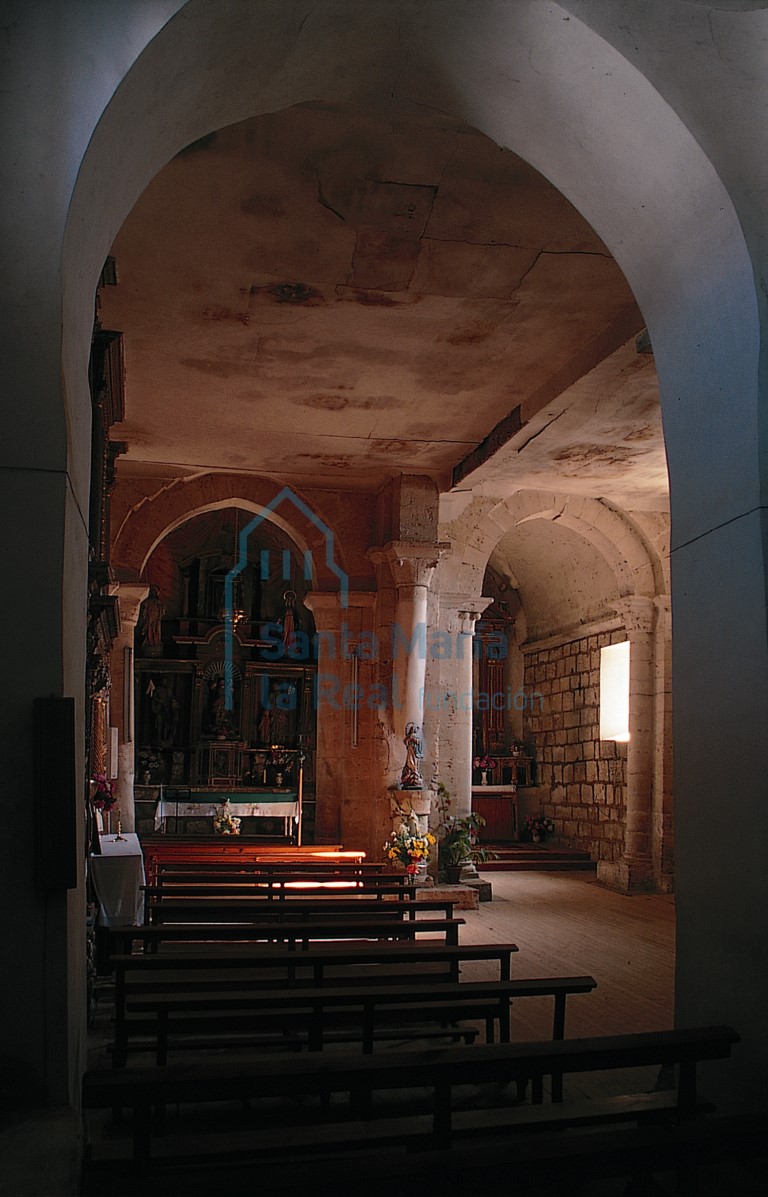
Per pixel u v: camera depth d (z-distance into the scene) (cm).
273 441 1105
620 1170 286
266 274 700
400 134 532
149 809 1723
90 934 620
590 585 1586
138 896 790
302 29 376
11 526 303
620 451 1060
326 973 568
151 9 323
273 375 902
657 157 393
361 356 853
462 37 389
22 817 299
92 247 355
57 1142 272
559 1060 329
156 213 618
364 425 1044
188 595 1931
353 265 685
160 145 389
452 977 571
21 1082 293
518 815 1794
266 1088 307
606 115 395
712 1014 382
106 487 780
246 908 640
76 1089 319
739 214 375
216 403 983
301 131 530
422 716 1164
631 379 834
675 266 420
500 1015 463
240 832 1736
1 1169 262
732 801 376
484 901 1178
